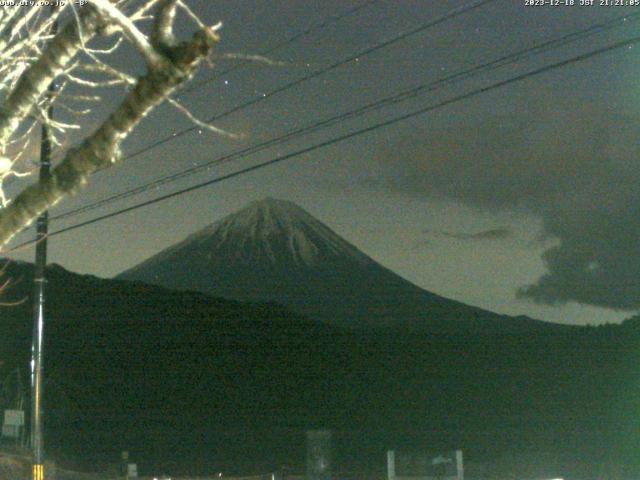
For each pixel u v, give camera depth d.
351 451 50.53
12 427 25.78
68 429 53.09
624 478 33.31
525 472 36.22
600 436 53.00
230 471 43.47
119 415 58.16
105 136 4.45
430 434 56.75
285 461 47.69
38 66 4.91
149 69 4.22
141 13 5.26
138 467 43.25
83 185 4.59
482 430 57.84
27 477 31.86
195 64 4.24
